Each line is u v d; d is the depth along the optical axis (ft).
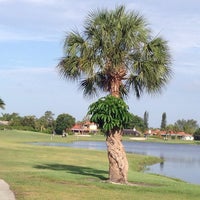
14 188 47.91
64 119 512.22
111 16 61.98
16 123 500.33
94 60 62.08
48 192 46.21
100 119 58.59
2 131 394.11
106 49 61.77
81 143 322.96
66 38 62.85
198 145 523.29
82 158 129.59
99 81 65.62
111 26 61.46
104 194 47.26
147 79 62.69
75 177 63.10
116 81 63.31
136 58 62.75
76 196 44.75
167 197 48.03
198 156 222.89
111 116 58.34
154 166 142.20
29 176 60.54
